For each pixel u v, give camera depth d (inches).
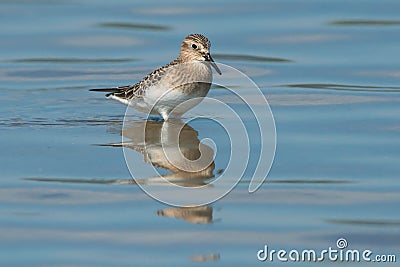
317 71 799.1
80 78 788.6
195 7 986.7
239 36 893.8
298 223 484.4
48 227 476.7
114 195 521.0
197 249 452.8
